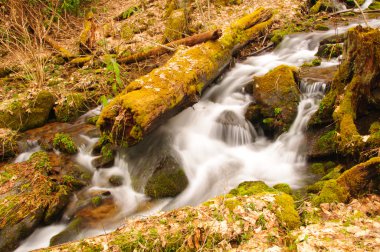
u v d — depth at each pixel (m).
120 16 12.78
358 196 4.20
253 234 3.57
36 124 7.48
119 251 3.38
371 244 3.24
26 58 9.26
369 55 5.05
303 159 5.70
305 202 4.19
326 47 8.36
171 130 6.52
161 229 3.67
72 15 13.04
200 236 3.55
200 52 6.95
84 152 6.57
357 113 5.46
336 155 5.32
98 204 5.41
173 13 10.39
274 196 4.06
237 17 11.73
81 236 4.81
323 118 5.80
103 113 5.30
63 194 5.40
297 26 10.80
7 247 4.63
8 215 4.85
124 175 6.02
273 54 9.43
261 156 6.21
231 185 5.53
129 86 5.64
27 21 9.85
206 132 6.84
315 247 3.30
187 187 5.63
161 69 6.11
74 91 8.43
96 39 10.96
